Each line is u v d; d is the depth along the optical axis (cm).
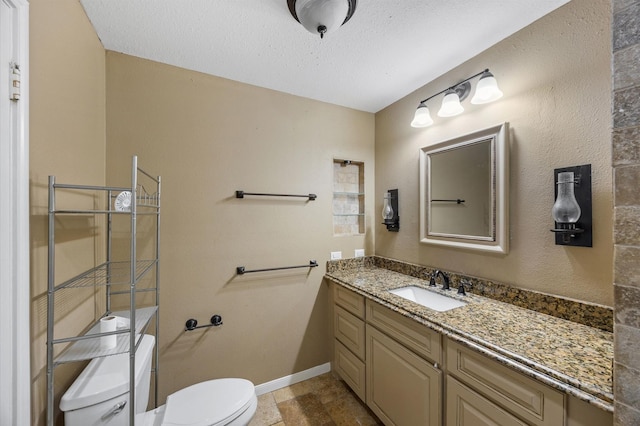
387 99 213
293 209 201
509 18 125
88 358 91
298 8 111
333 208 228
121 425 96
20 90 77
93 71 130
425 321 122
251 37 137
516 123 135
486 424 97
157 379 143
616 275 65
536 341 97
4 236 74
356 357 177
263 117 190
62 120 101
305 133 207
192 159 167
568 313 115
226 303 178
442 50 150
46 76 91
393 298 150
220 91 176
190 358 167
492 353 94
